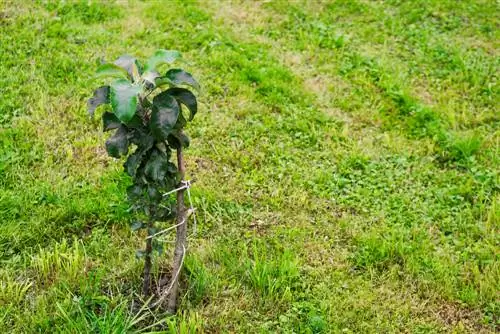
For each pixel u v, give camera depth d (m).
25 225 4.70
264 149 5.81
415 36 7.99
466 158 5.89
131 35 7.29
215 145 5.79
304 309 4.27
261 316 4.21
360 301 4.34
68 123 5.86
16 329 3.91
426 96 6.91
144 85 3.54
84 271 4.37
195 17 7.82
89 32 7.22
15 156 5.30
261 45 7.48
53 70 6.47
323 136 6.09
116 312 4.00
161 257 4.50
